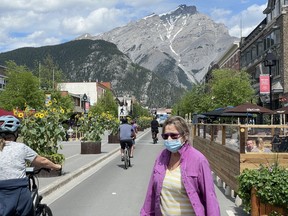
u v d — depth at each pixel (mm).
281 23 49312
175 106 164250
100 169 17391
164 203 3818
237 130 10133
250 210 7887
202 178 3744
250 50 65812
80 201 10375
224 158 11930
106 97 114438
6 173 4773
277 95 50656
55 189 12023
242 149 9719
